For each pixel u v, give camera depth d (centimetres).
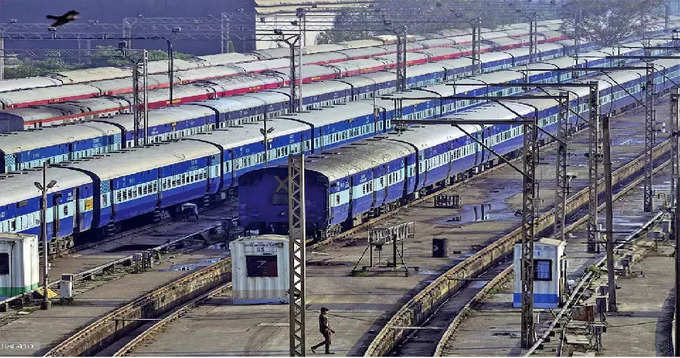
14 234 9725
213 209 14550
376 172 13188
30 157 13362
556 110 19588
